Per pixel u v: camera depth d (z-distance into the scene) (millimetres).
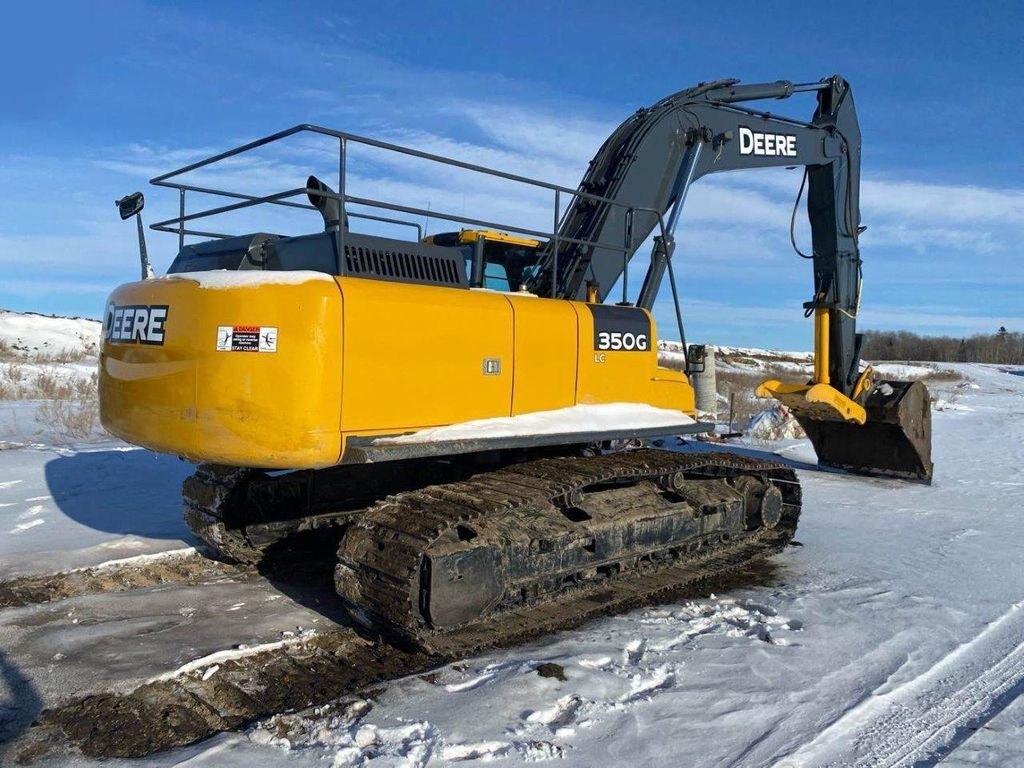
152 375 4645
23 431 12727
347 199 4668
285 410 4266
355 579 4613
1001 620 5453
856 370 9875
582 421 5656
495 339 5168
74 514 7711
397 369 4633
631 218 6996
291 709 3949
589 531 5355
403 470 6578
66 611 5207
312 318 4285
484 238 6516
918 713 4066
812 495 9820
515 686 4129
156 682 4191
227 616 5180
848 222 9469
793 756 3574
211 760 3387
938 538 7824
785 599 5840
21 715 3822
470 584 4590
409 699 4023
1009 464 12805
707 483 6723
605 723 3840
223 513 5941
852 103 9430
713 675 4441
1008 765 3541
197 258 5730
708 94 7973
